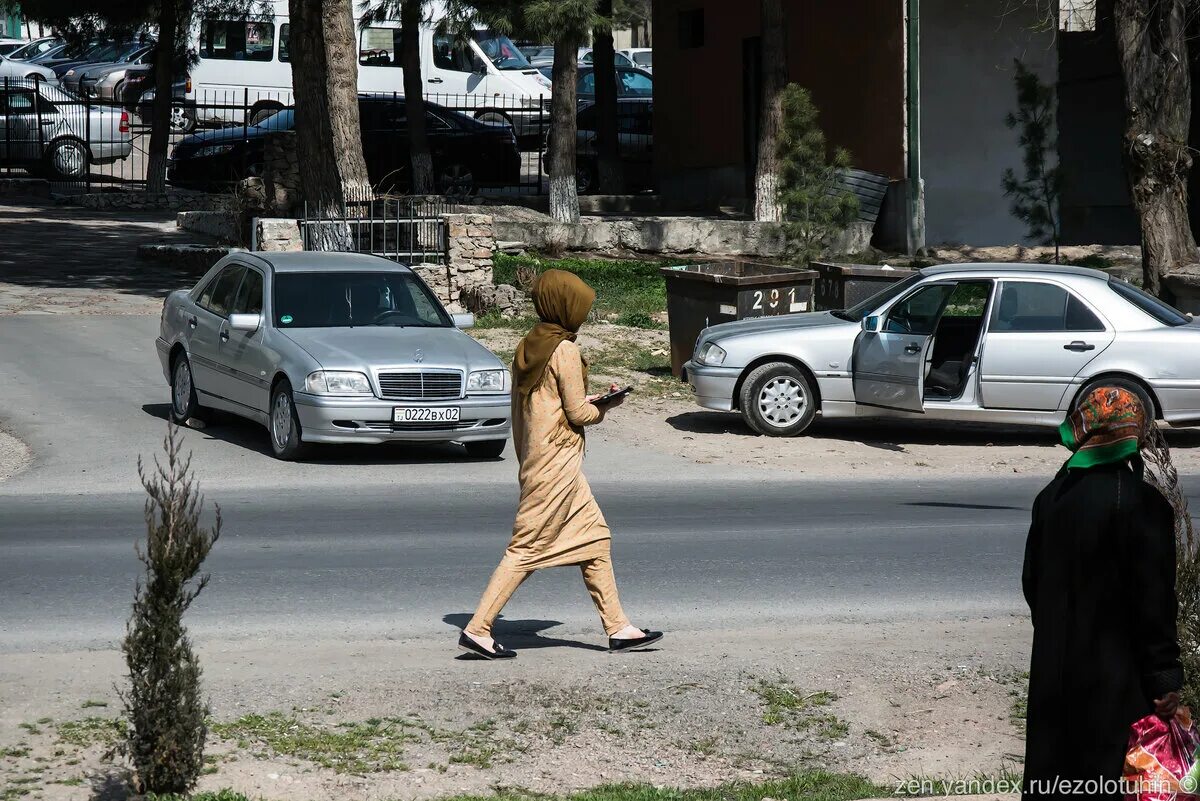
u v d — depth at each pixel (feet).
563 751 49.03
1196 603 46.19
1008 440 126.31
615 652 60.44
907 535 85.92
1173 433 129.18
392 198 192.44
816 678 57.47
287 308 112.37
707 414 133.69
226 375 114.32
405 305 116.57
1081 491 33.91
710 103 285.02
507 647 61.16
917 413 117.91
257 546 79.61
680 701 54.39
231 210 215.31
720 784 46.55
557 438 58.44
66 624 62.59
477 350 110.83
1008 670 59.00
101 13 265.54
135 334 159.43
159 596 40.91
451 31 244.22
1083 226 266.77
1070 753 33.88
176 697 41.19
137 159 327.67
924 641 63.10
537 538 58.85
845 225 189.88
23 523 85.25
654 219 235.81
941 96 237.25
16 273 196.24
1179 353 115.34
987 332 117.50
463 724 51.21
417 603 68.08
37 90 292.81
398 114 265.95
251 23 313.32
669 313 144.97
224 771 45.14
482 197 256.32
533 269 197.57
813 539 84.33
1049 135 235.81
